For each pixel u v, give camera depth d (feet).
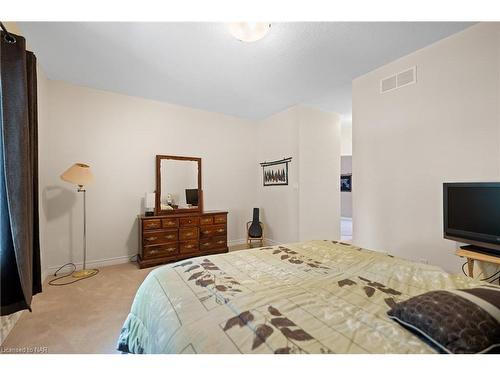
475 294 2.74
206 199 13.57
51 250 9.44
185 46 7.28
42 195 8.82
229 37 6.85
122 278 9.00
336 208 13.98
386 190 8.70
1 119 4.96
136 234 11.34
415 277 4.20
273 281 4.11
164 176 11.94
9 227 5.12
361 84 9.46
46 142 9.19
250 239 13.83
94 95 10.41
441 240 7.30
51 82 9.50
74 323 5.99
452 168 7.02
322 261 5.20
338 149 14.25
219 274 4.43
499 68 6.15
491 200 5.82
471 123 6.63
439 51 7.22
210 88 10.50
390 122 8.54
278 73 9.15
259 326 2.75
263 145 15.30
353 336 2.61
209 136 13.73
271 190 14.58
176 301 3.47
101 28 6.38
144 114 11.63
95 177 10.41
